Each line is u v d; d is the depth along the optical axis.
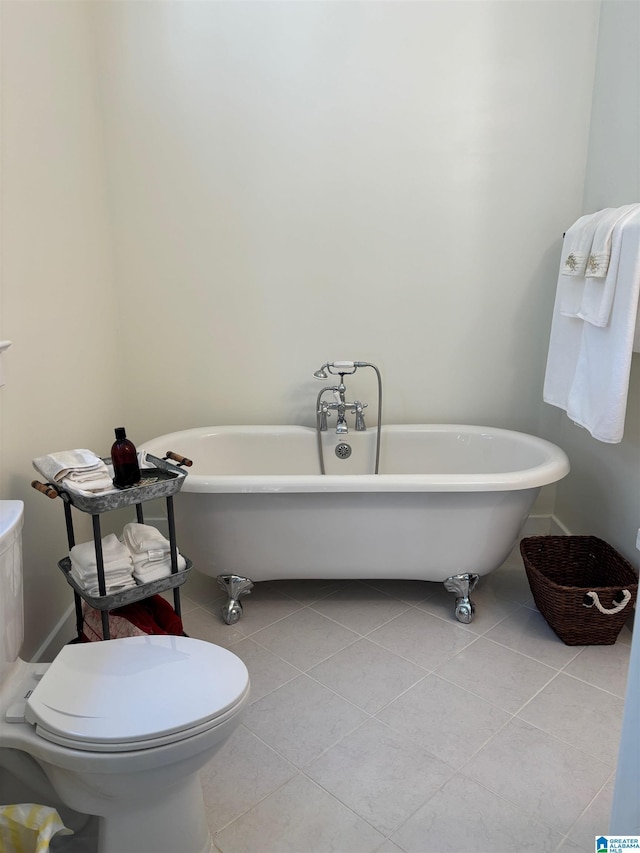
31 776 1.36
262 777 1.63
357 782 1.61
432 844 1.43
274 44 2.58
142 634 1.70
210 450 2.74
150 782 1.23
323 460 2.82
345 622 2.36
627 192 2.36
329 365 2.72
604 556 2.41
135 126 2.63
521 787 1.59
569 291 2.37
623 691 1.95
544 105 2.65
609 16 2.49
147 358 2.84
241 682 1.33
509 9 2.56
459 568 2.32
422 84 2.62
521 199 2.73
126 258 2.74
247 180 2.69
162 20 2.54
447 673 2.04
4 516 1.46
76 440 2.28
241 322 2.82
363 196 2.72
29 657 1.85
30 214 1.93
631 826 0.96
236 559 2.31
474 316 2.85
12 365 1.79
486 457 2.75
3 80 1.76
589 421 2.19
